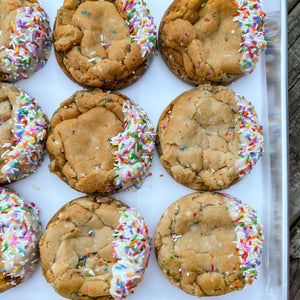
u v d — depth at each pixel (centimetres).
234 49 44
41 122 43
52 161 43
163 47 45
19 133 42
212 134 44
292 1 50
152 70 46
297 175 50
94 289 41
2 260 41
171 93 46
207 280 42
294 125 50
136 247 41
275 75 45
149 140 43
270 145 45
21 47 43
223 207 43
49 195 45
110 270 42
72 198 45
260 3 47
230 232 43
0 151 42
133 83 45
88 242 42
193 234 43
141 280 42
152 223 44
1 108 43
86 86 45
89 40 43
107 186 43
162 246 43
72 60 43
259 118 46
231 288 42
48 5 46
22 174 43
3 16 43
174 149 43
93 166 43
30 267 43
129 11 44
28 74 45
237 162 43
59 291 41
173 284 43
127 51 43
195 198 43
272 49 45
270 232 45
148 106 45
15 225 42
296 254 50
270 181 45
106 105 43
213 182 43
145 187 45
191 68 44
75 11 44
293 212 50
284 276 43
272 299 44
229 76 44
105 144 43
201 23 44
